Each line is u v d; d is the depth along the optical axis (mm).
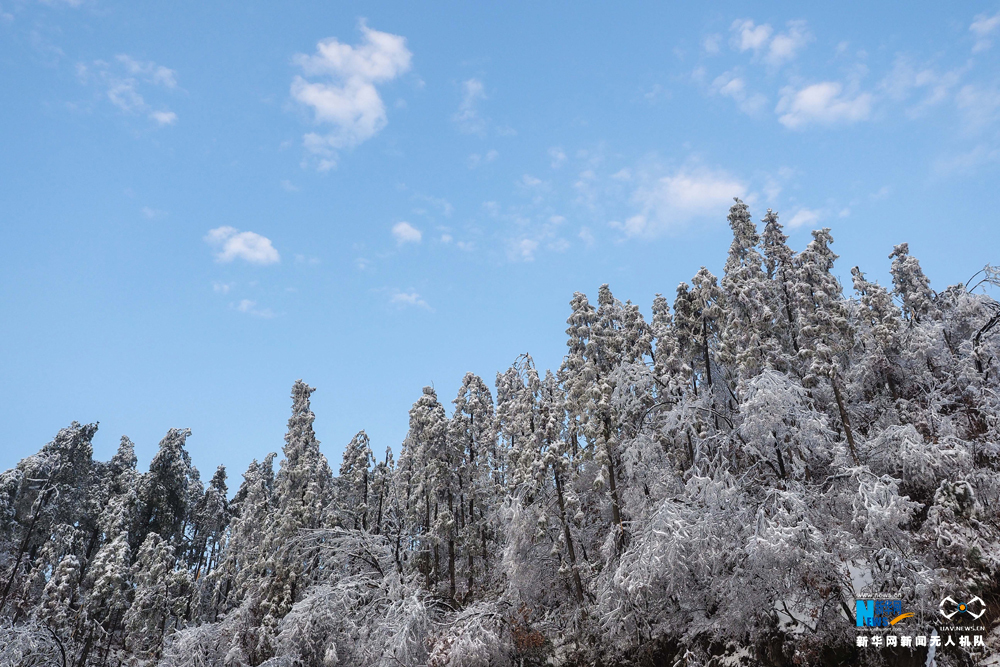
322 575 33219
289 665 27719
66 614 35344
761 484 22703
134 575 40625
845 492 20719
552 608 27219
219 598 42125
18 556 45375
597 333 29688
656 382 27578
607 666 23750
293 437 39156
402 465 38250
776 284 27203
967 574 18531
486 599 28703
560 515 26938
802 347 24562
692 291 27891
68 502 48844
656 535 20922
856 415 25422
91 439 54875
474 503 35562
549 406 28312
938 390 24688
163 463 55312
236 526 43531
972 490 19797
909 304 30141
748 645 20578
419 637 26031
